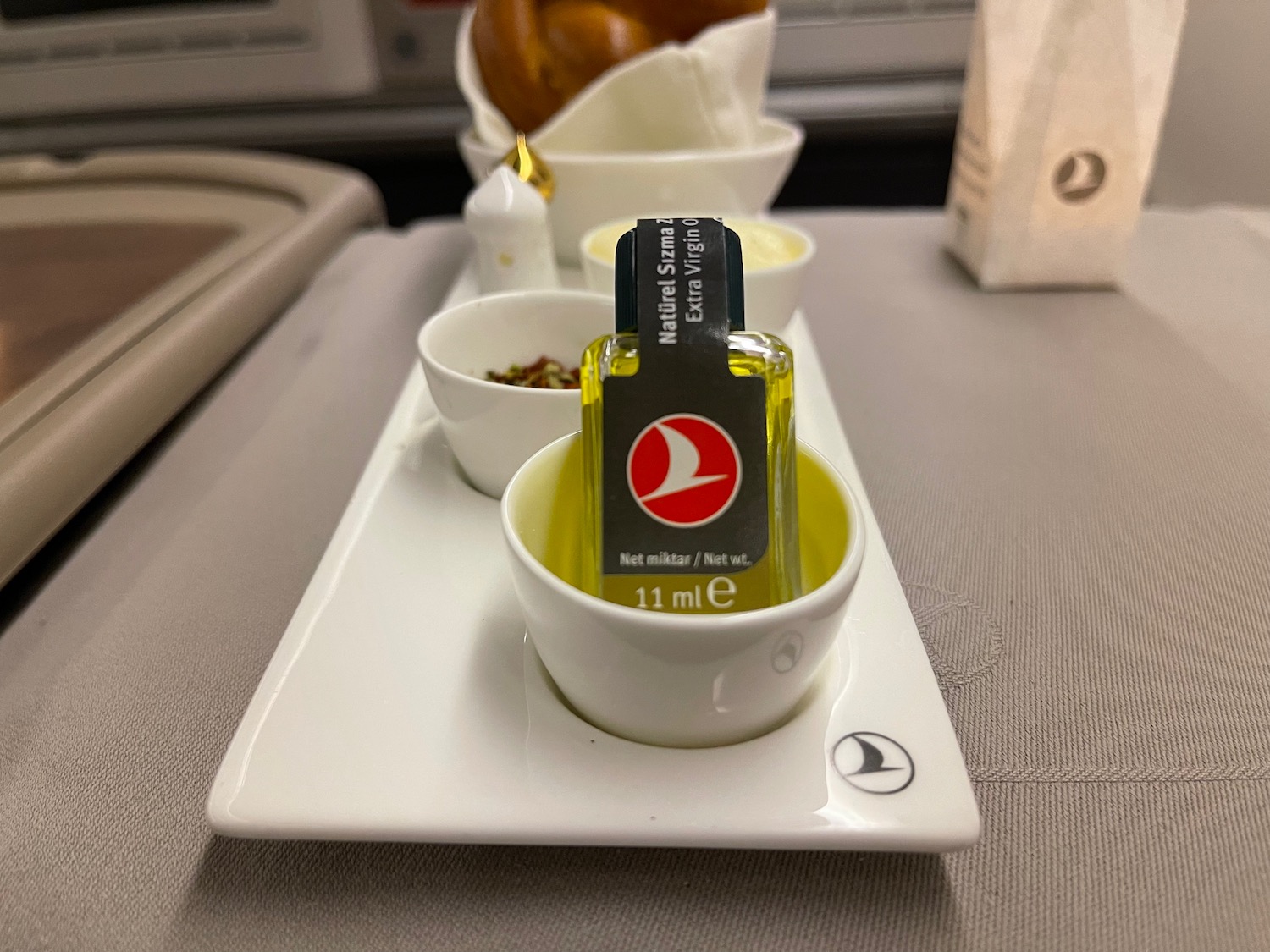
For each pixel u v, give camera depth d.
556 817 0.10
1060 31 0.23
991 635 0.14
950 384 0.21
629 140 0.26
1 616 0.15
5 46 0.54
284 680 0.12
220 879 0.10
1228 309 0.25
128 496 0.18
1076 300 0.26
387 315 0.26
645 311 0.11
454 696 0.11
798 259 0.20
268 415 0.20
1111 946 0.10
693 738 0.11
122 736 0.12
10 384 0.18
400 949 0.10
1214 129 0.39
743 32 0.26
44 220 0.32
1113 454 0.18
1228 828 0.11
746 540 0.11
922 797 0.10
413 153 0.55
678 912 0.10
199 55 0.53
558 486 0.12
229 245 0.28
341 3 0.51
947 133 0.52
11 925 0.10
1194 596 0.14
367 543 0.14
